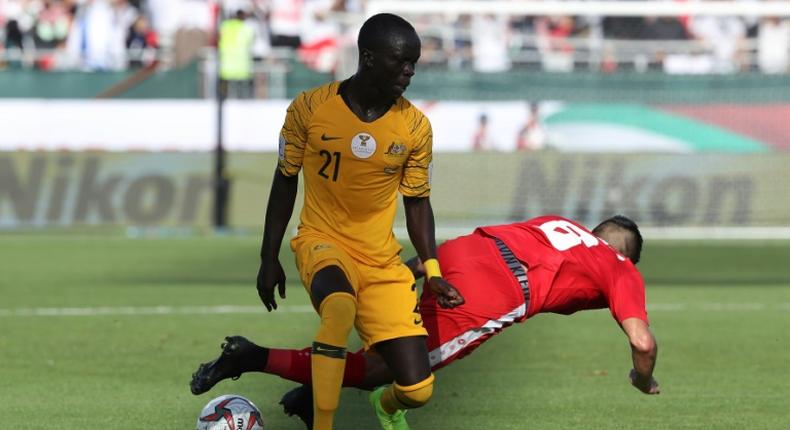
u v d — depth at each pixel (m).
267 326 35.16
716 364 29.08
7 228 65.88
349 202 18.42
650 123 70.38
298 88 70.50
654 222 65.94
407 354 17.94
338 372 17.50
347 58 56.56
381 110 18.11
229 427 18.61
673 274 49.97
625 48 76.38
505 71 70.00
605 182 65.94
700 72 71.38
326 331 17.39
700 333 34.25
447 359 19.59
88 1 77.44
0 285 44.66
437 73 69.56
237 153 65.19
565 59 75.75
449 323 19.47
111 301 40.53
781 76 70.19
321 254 18.05
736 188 66.19
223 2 69.94
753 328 35.28
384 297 18.27
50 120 68.50
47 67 75.50
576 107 70.00
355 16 56.44
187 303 40.09
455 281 19.59
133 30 77.56
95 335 33.16
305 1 77.50
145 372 27.44
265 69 70.38
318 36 77.69
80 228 67.19
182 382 26.17
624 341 32.47
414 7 55.47
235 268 50.38
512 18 77.44
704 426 21.98
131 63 77.31
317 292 17.64
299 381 18.91
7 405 23.50
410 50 17.42
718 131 70.44
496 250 19.80
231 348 18.34
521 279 19.48
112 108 68.75
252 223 65.00
